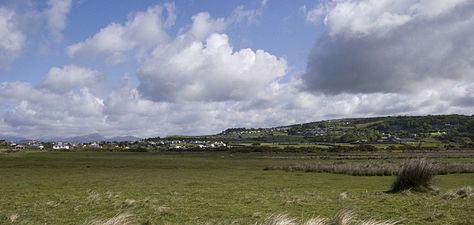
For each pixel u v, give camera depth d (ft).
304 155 343.46
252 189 73.67
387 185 79.36
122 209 44.83
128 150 544.62
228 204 48.83
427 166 59.31
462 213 36.29
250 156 350.43
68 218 39.60
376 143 604.90
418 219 34.35
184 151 516.73
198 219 37.58
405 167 60.70
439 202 43.93
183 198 56.75
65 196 62.39
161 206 45.70
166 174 137.39
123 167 193.26
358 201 48.19
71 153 445.37
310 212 40.75
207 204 49.06
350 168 135.44
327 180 99.45
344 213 31.81
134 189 75.61
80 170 166.71
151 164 220.64
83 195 63.77
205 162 246.06
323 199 51.29
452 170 119.44
